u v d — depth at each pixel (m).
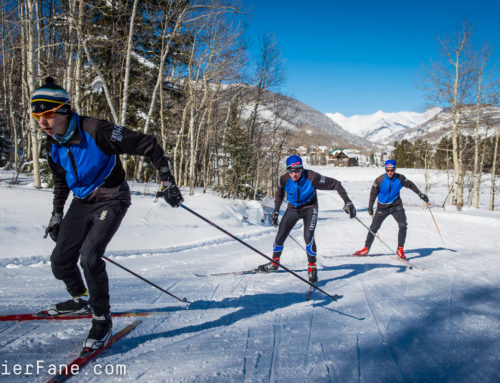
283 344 2.33
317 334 2.54
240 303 3.29
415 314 3.04
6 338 2.19
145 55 16.41
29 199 7.14
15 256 4.68
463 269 5.04
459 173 22.12
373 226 6.03
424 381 1.89
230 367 1.96
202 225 8.71
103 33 12.49
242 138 18.42
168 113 17.83
